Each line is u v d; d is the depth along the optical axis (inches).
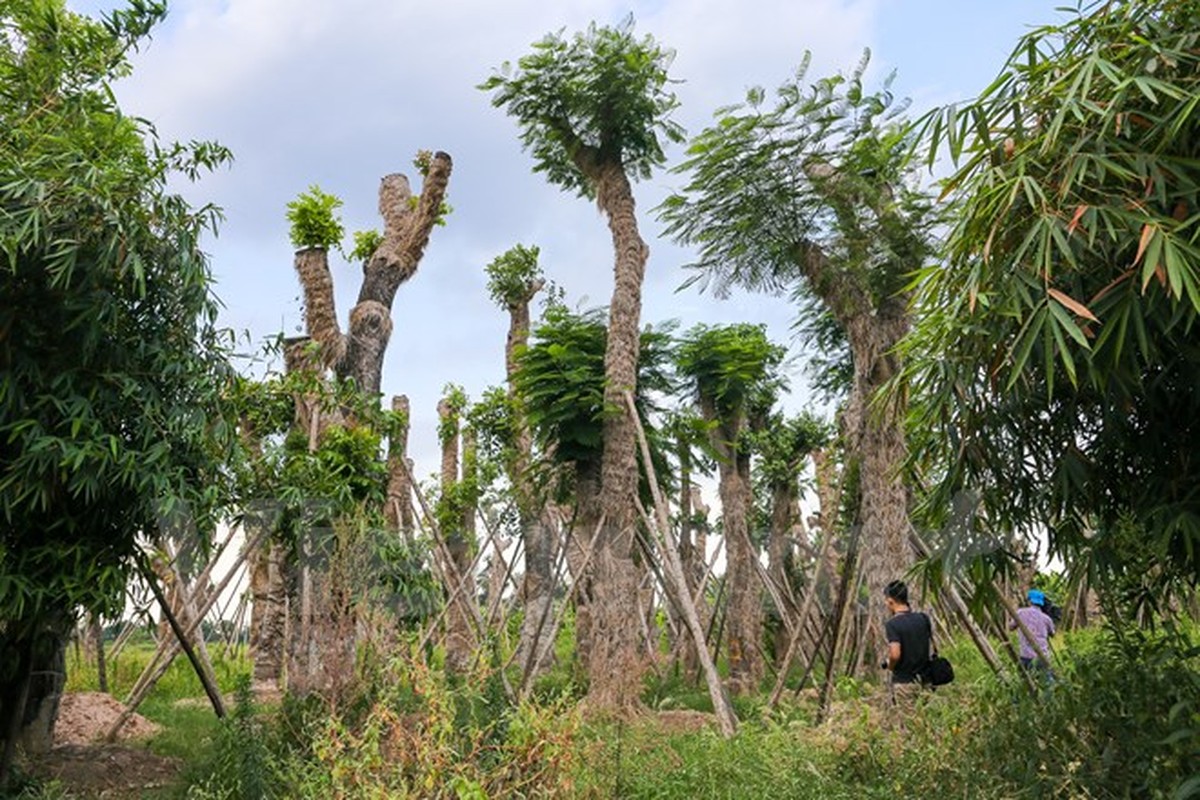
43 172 226.4
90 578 234.7
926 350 194.2
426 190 502.0
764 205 317.1
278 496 307.6
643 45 382.0
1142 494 183.8
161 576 291.4
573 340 417.4
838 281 318.3
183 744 328.2
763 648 580.4
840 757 217.2
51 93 263.1
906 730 221.1
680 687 509.7
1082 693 184.1
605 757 211.5
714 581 636.1
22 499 221.1
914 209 312.3
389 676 228.1
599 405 394.6
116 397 235.0
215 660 491.2
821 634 420.2
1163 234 141.0
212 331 257.9
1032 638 251.0
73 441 223.5
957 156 167.2
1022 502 203.6
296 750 240.1
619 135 394.0
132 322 242.1
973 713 204.2
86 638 502.3
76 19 290.5
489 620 501.4
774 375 589.0
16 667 242.8
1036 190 153.9
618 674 359.9
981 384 188.1
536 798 173.2
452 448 684.1
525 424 430.6
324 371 444.5
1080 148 159.5
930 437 208.2
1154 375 178.9
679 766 228.2
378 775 171.3
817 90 306.3
